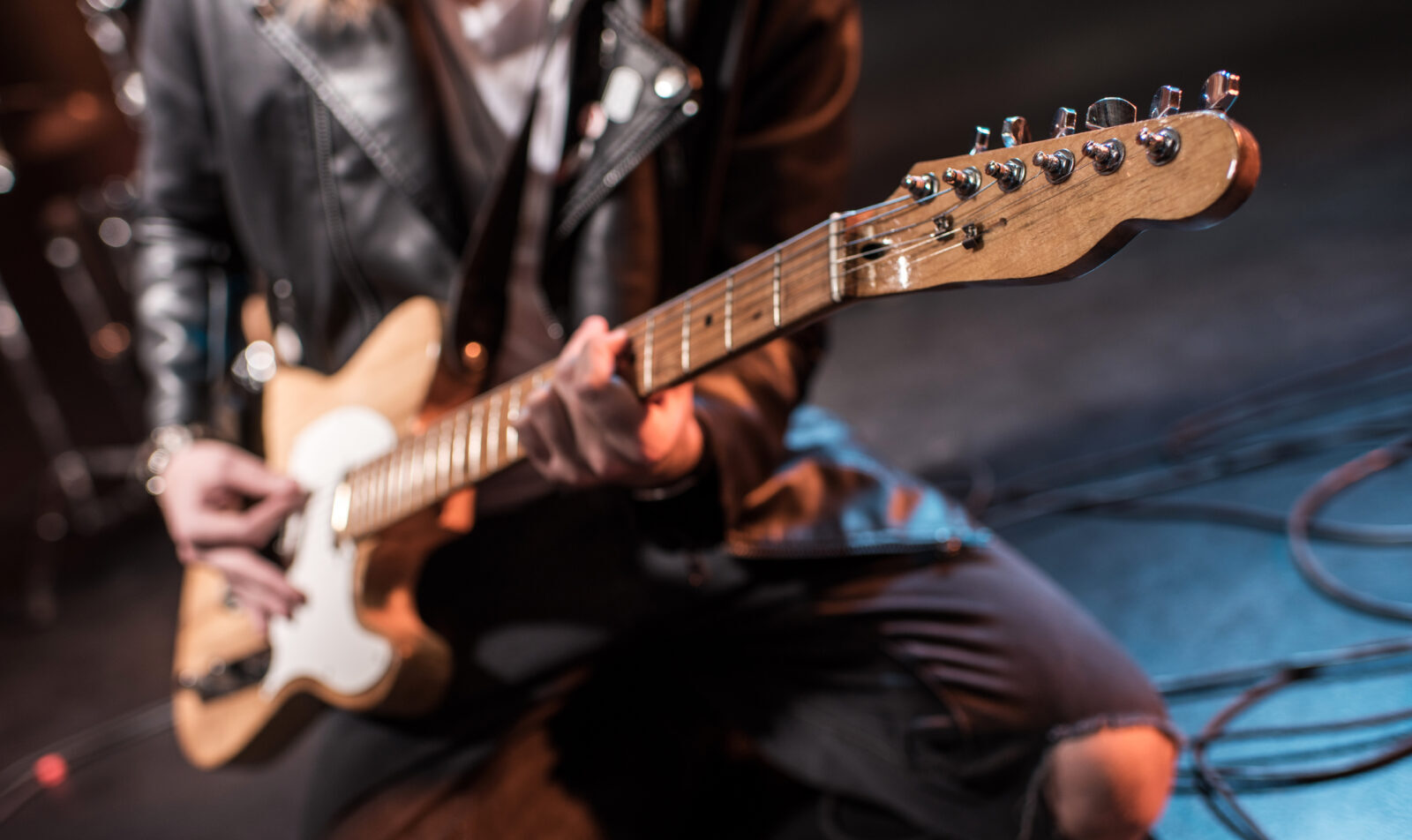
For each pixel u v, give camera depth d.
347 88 1.26
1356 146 3.55
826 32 1.19
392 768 1.21
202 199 1.53
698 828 1.33
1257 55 5.32
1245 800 1.12
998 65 7.12
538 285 1.19
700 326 0.84
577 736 1.27
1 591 3.15
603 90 1.16
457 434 1.09
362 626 1.22
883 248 0.73
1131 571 1.65
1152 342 2.61
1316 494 1.66
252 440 1.48
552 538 1.22
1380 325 2.22
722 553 1.16
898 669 1.10
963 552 1.14
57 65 3.29
